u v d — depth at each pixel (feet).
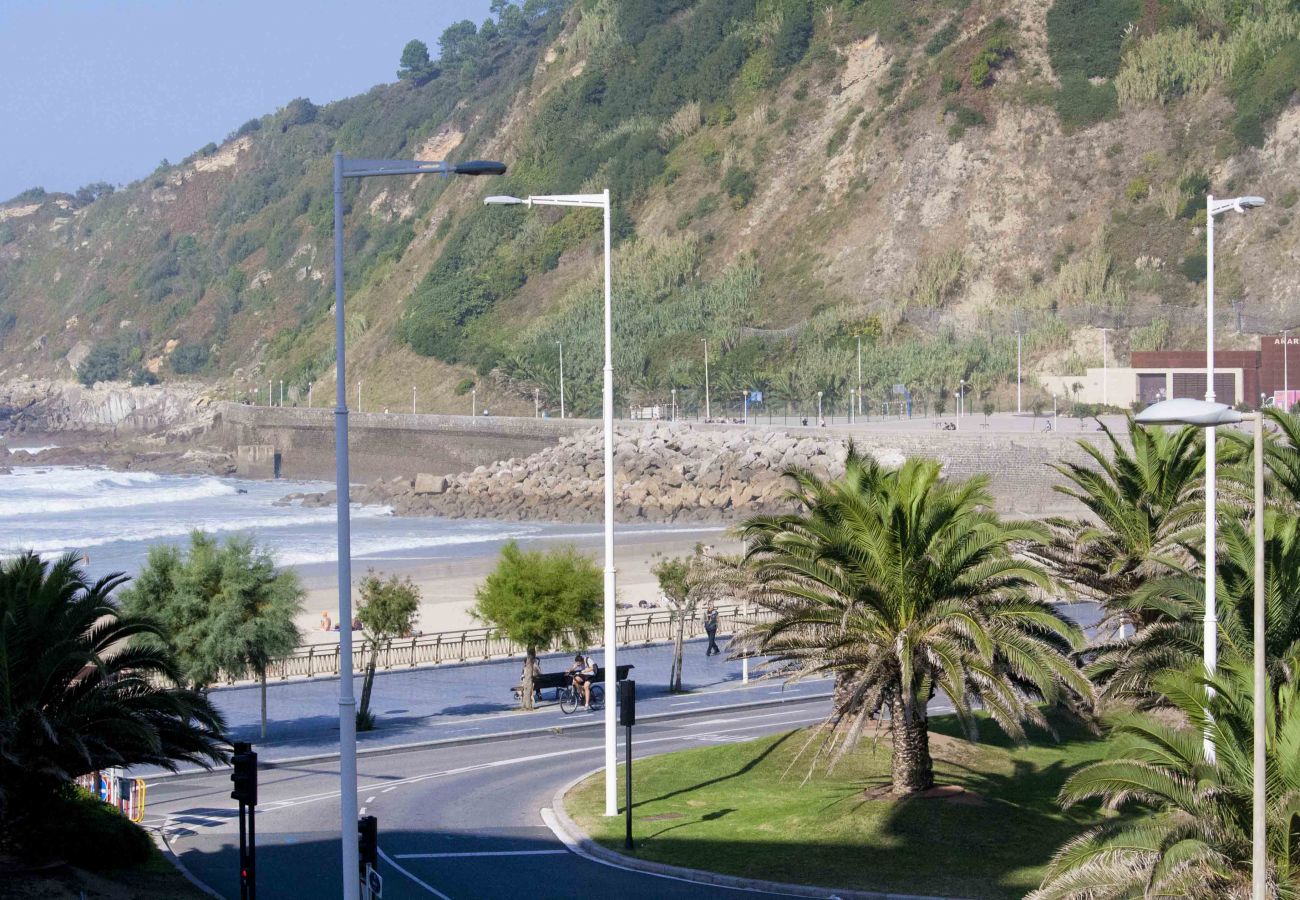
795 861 90.79
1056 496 353.72
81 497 532.32
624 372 602.44
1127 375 472.85
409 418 588.91
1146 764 65.21
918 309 579.07
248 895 76.69
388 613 148.15
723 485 409.69
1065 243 587.68
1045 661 94.73
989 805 99.60
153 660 87.25
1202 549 106.73
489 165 64.34
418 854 95.04
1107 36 647.56
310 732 145.59
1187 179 577.02
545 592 156.35
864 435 394.11
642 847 96.12
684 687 170.81
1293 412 109.60
